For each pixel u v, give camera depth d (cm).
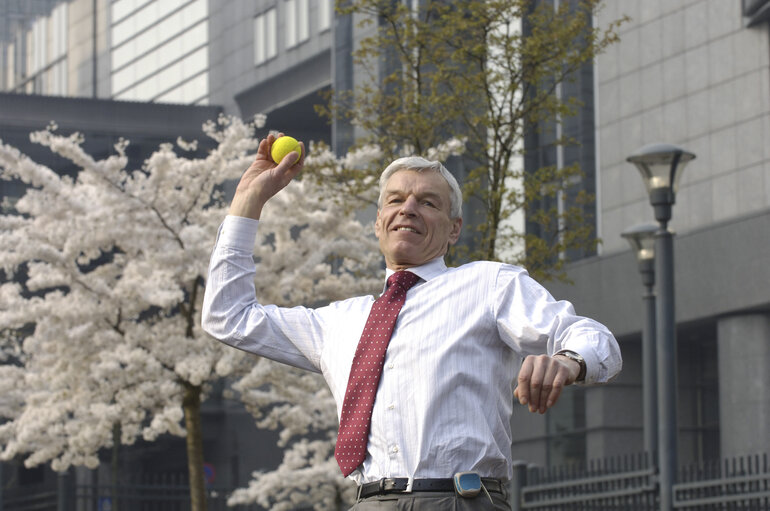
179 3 4962
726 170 2495
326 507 1781
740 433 2366
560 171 1232
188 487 2180
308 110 4441
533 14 1225
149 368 1262
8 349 1494
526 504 1423
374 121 1276
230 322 310
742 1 2481
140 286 1280
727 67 2512
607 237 2694
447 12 1236
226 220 317
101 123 4181
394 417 275
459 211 310
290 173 321
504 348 285
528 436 2838
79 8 5419
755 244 2327
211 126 1417
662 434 1091
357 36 3541
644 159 1081
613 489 1333
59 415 1327
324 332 303
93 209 1321
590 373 247
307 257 1392
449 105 1226
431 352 277
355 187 1284
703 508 1166
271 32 4494
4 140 3997
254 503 2134
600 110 2761
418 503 267
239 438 3625
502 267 288
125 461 3406
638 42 2705
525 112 1223
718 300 2406
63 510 2036
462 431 271
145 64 5119
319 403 1461
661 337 1077
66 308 1284
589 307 2678
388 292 294
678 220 2591
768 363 2339
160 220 1336
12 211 3195
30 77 5525
